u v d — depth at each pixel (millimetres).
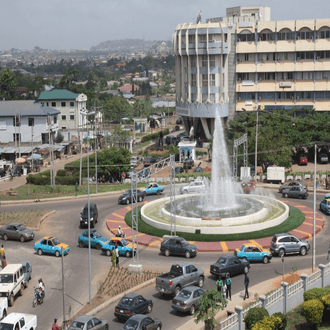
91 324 34000
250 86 116250
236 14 136000
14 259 52281
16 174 100875
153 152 123500
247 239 55500
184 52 118125
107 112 192500
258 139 90125
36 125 118938
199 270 43312
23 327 34469
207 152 114812
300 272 45750
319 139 99562
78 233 61406
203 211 64625
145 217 63125
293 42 113062
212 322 32656
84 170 96750
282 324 32250
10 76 187625
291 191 76750
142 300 37625
